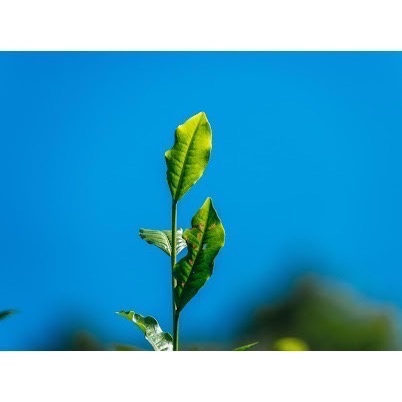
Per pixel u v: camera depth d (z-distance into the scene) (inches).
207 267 34.8
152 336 35.5
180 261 35.0
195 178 35.4
